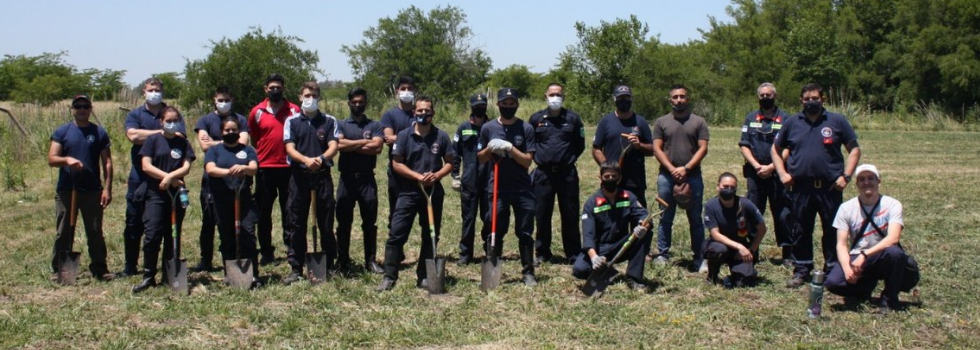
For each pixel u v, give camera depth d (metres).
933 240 10.26
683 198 8.72
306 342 6.33
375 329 6.64
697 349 6.14
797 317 6.92
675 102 8.91
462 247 9.27
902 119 39.88
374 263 8.76
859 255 7.08
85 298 7.64
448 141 8.11
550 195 9.11
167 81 44.19
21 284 8.18
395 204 8.57
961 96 42.75
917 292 7.64
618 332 6.57
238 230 7.93
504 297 7.61
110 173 8.63
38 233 11.02
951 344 6.24
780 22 58.59
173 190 8.00
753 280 8.02
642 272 7.93
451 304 7.43
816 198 7.93
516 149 7.90
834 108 41.09
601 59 40.34
